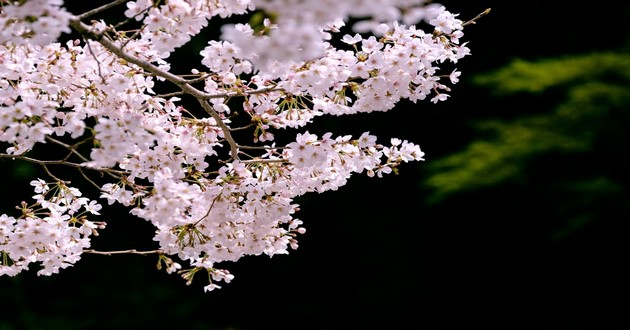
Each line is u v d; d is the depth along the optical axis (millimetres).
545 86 10391
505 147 10203
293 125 3660
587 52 11312
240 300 12195
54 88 3445
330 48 3309
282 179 3623
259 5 2232
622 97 9938
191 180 3604
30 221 3633
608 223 10492
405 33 3324
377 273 12016
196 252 3643
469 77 11312
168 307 11805
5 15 2951
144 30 3533
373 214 11914
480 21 11305
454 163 10406
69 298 11633
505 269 11500
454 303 11758
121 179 3520
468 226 11625
